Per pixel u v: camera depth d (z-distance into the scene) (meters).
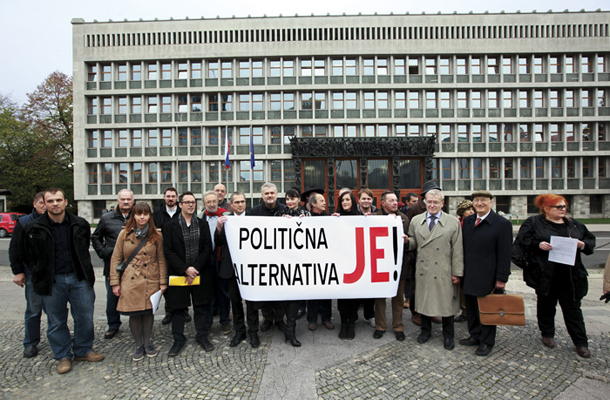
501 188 29.53
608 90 29.38
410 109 29.66
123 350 3.95
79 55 29.89
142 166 29.94
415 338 4.23
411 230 4.37
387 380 3.15
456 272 3.86
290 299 4.16
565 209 3.72
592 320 4.73
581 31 29.27
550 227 3.81
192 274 3.75
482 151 29.61
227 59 30.28
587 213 29.20
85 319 3.64
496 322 3.62
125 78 30.33
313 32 29.95
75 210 34.00
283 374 3.28
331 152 28.25
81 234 3.62
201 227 3.98
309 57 30.16
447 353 3.76
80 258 3.56
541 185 29.47
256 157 29.77
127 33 30.00
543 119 29.19
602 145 29.38
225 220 4.23
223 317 4.59
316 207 4.94
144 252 3.73
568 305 3.68
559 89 29.47
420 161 28.84
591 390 2.96
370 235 4.35
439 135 29.44
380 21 29.72
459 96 29.88
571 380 3.13
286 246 4.27
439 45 29.52
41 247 3.35
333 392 2.95
